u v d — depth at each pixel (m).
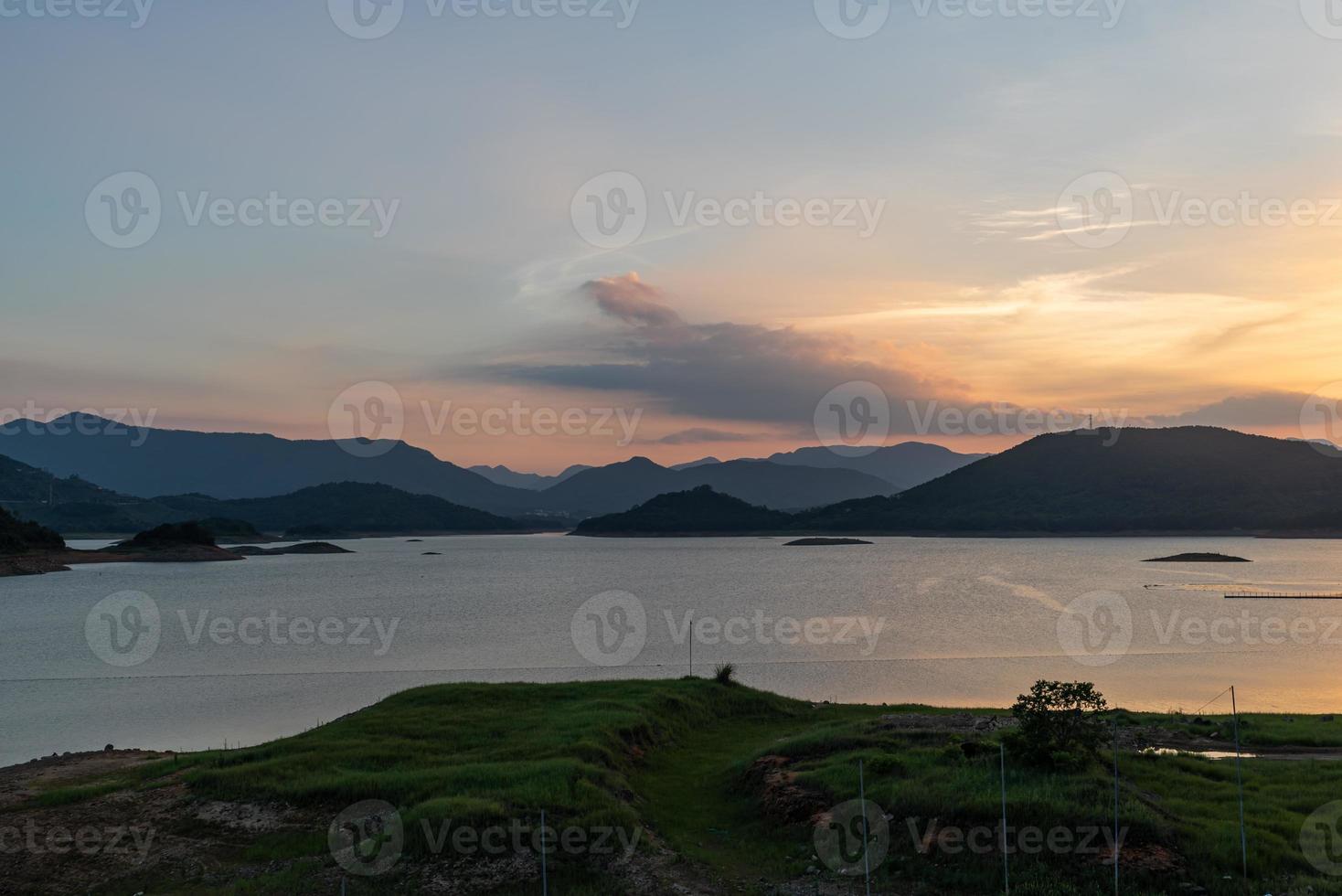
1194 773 23.59
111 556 185.75
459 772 23.53
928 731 26.89
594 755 25.84
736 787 25.17
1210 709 43.41
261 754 27.11
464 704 34.50
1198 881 17.36
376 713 33.41
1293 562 176.25
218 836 20.62
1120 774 22.64
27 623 86.75
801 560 199.00
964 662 59.75
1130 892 16.95
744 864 19.81
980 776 21.30
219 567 181.12
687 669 57.47
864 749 25.42
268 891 17.89
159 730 40.56
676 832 21.91
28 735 39.59
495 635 77.06
